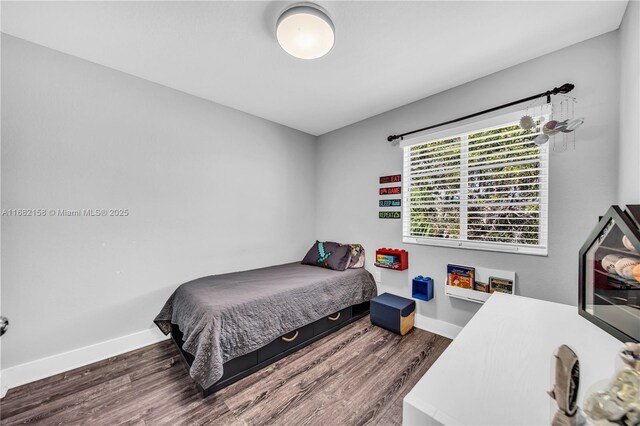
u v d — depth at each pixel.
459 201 2.41
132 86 2.24
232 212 2.93
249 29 1.69
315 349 2.28
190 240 2.59
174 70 2.17
